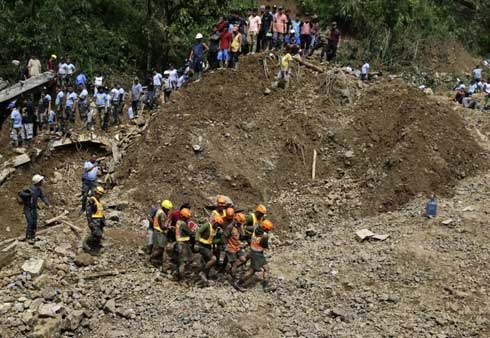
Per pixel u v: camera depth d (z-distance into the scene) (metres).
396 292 12.79
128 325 11.88
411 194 16.95
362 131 19.12
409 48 34.75
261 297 12.85
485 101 26.17
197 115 19.02
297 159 18.61
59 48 27.47
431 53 35.34
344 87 20.23
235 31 21.62
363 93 20.42
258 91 20.16
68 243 14.45
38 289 12.54
